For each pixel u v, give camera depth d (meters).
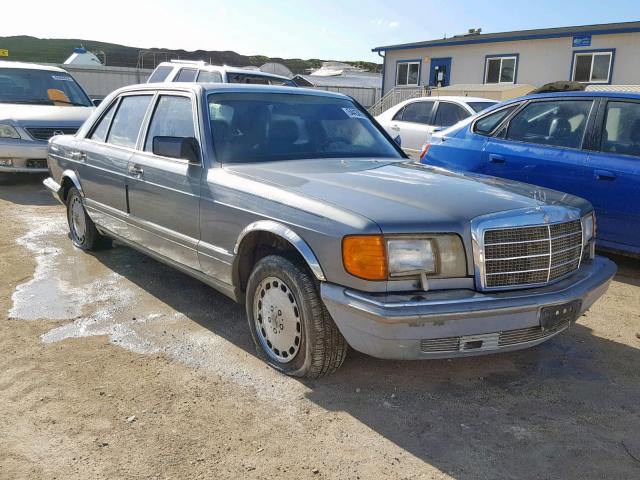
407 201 3.18
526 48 20.12
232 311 4.50
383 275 2.91
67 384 3.36
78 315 4.36
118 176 4.91
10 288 4.89
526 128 6.12
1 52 28.39
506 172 6.11
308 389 3.36
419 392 3.36
